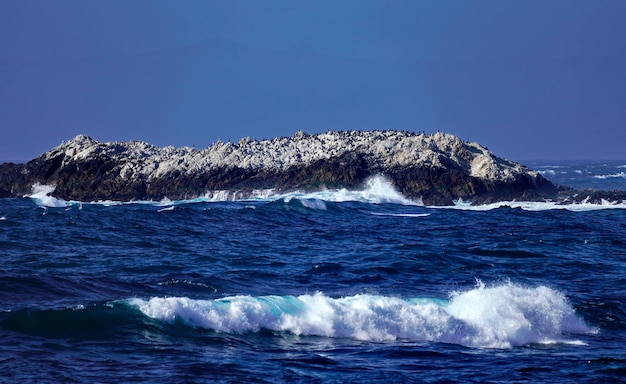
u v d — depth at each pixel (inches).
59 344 1830.7
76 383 1604.3
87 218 4463.6
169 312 2036.2
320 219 4845.0
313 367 1803.6
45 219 4407.0
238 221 4601.4
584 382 1755.7
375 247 3671.3
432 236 4124.0
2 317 1926.7
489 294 2369.6
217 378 1685.5
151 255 3248.0
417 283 2817.4
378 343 2041.1
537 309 2317.9
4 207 5255.9
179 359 1797.5
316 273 2942.9
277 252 3462.1
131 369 1708.9
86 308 2010.3
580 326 2294.5
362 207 5452.8
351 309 2156.7
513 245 3806.6
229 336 2001.7
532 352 2033.7
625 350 2075.5
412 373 1790.1
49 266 2859.3
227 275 2797.7
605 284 2888.8
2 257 3031.5
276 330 2073.1
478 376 1784.0
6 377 1601.9
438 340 2107.5
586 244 3924.7
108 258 3117.6
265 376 1720.0
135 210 4857.3
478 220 4872.0
